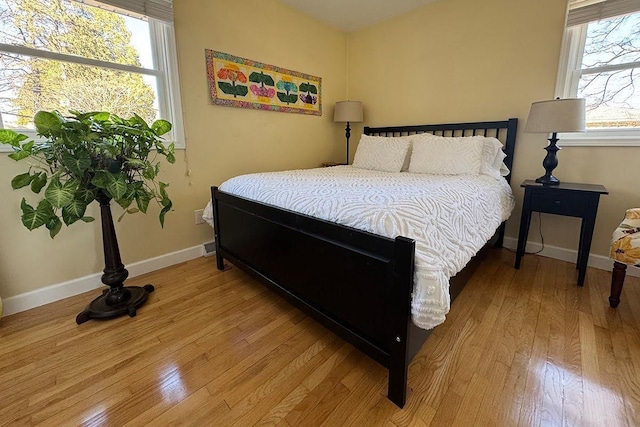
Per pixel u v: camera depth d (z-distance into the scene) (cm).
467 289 187
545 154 230
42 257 173
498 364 124
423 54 285
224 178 254
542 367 122
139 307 171
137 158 157
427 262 97
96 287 194
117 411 104
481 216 162
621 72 199
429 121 291
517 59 233
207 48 227
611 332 143
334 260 122
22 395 111
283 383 117
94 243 191
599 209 212
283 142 296
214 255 252
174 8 205
